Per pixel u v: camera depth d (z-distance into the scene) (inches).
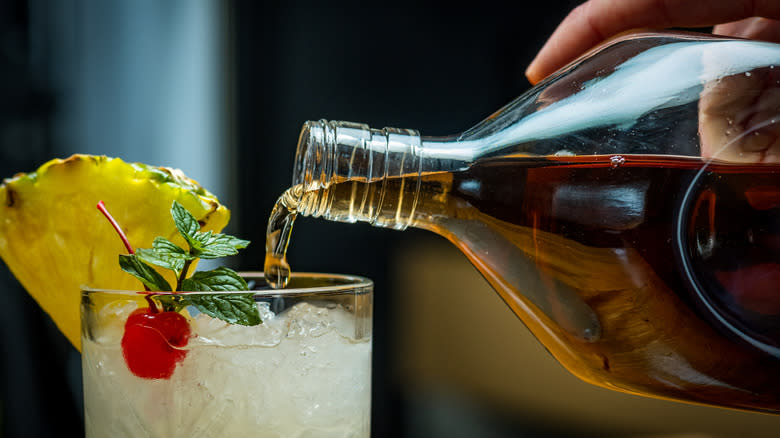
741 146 10.9
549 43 15.4
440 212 11.6
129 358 10.2
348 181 11.5
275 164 35.1
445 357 32.8
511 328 31.6
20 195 11.8
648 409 28.8
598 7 14.5
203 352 10.3
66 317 12.6
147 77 33.2
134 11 32.6
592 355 11.5
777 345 10.8
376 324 33.9
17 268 12.3
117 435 10.4
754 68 11.1
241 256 34.9
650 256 10.9
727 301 10.8
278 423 10.5
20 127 29.7
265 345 10.4
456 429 32.0
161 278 10.8
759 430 27.4
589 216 11.0
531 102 11.9
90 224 11.8
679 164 10.9
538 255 11.2
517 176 11.3
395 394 33.2
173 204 11.2
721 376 11.1
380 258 34.3
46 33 30.3
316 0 34.2
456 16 32.9
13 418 25.3
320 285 12.2
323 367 10.6
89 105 31.6
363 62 34.2
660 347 11.1
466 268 32.8
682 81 11.3
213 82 34.5
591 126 11.2
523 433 30.9
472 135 11.9
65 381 26.0
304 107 34.8
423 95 33.7
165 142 33.8
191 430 10.2
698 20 14.0
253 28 34.5
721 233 10.8
